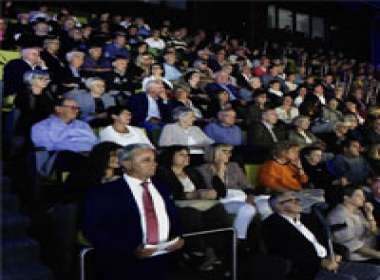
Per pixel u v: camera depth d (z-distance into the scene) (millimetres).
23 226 4410
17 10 12555
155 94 7383
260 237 4934
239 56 13164
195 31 16688
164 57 10086
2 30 8844
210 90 9312
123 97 7629
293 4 19656
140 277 3268
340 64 16875
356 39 20641
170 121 7195
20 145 5258
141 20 14164
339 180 6656
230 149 5992
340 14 20781
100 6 15945
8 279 3846
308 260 4402
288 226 4465
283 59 15406
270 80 10930
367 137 8961
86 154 5340
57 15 12258
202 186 5711
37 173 4867
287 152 6383
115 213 3223
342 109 10750
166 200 3484
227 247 5090
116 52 10398
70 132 5645
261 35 18656
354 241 5012
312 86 12062
